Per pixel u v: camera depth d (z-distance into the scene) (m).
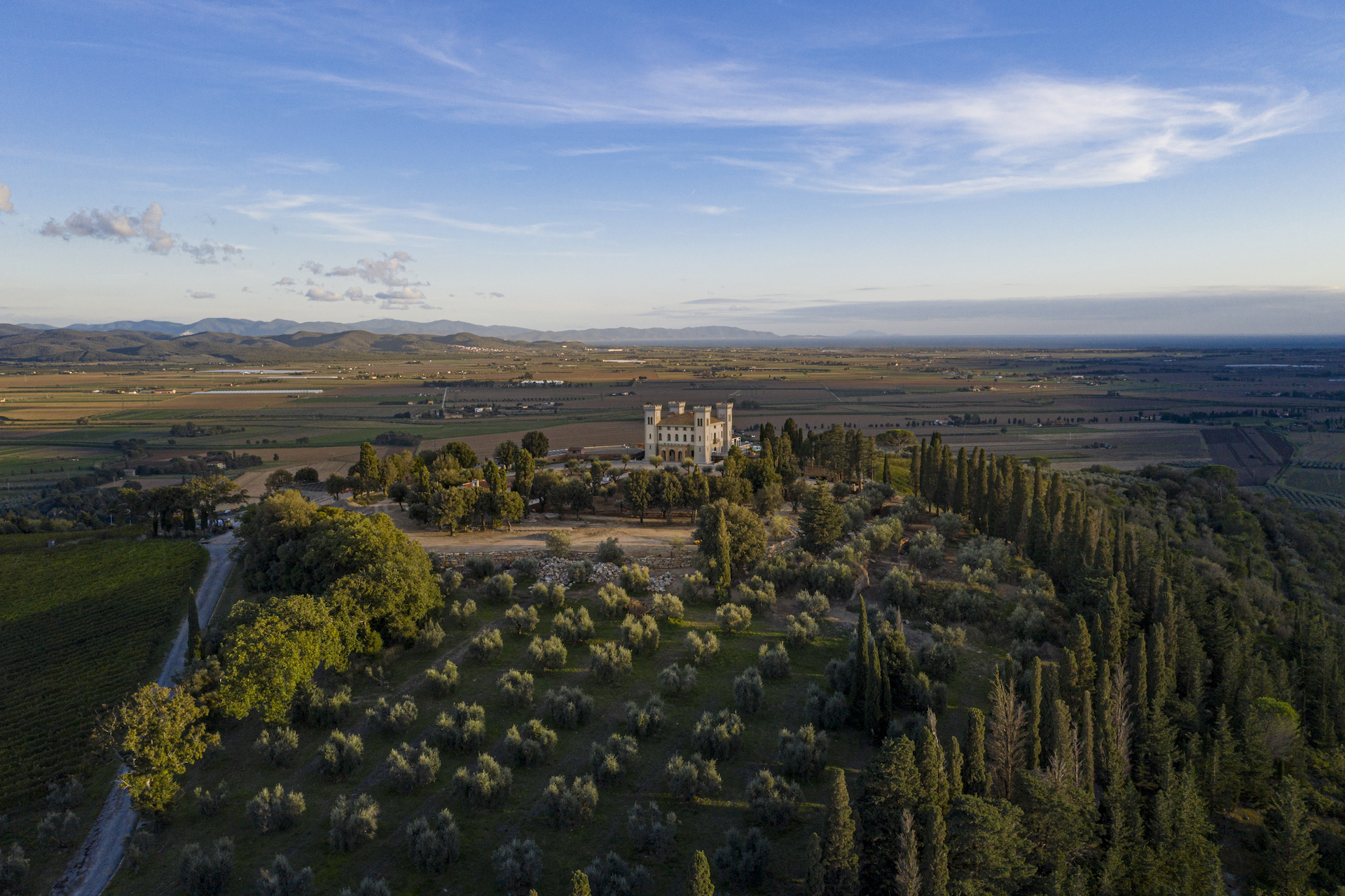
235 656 74.06
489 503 150.62
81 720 85.25
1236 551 154.50
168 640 106.31
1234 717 76.56
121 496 171.12
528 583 119.94
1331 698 82.12
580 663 92.06
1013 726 62.69
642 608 107.19
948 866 50.03
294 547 112.38
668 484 156.88
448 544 137.75
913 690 78.94
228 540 158.12
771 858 58.59
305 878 53.91
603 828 62.59
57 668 98.38
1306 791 64.94
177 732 63.72
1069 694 71.56
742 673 89.56
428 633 95.62
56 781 73.62
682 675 86.38
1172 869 56.00
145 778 61.97
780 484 173.12
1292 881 56.06
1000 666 80.88
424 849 57.34
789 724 78.19
